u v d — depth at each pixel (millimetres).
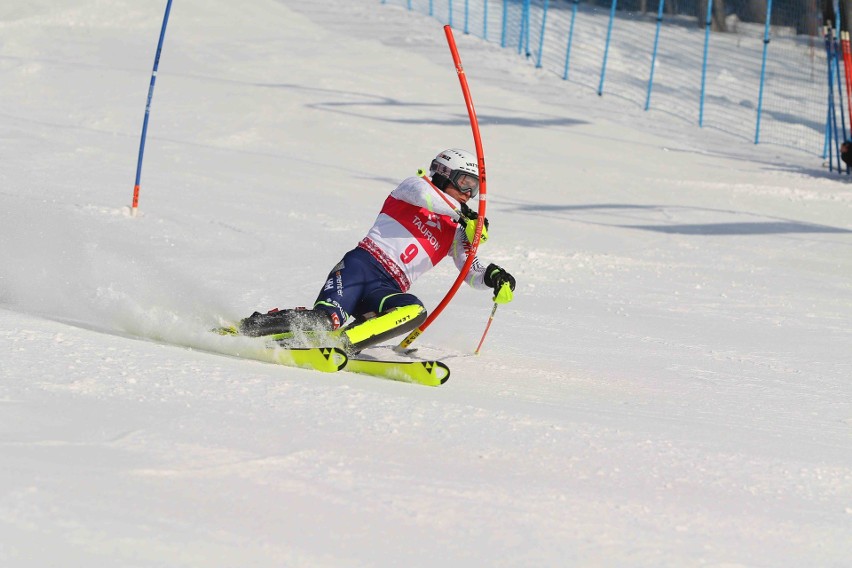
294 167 47406
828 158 62719
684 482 11086
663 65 82938
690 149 61906
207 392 12227
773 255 36312
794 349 22281
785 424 15211
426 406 13070
